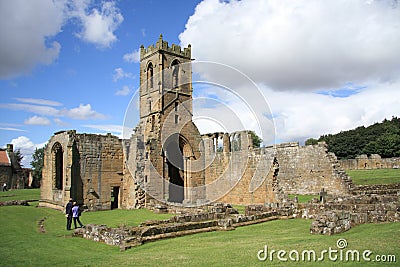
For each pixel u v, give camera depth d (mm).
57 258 13555
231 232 18844
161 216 29703
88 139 38219
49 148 40312
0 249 15492
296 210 23766
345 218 17234
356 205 20469
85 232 18750
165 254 13398
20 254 14375
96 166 38500
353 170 58312
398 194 26281
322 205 22375
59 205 35688
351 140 96625
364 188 35781
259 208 25422
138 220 27250
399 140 83812
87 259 13172
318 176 38750
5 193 54312
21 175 79125
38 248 15781
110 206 39031
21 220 27062
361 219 18172
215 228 19516
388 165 59938
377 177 45562
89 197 37438
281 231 18547
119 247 15609
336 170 37281
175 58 48875
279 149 42500
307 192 39469
